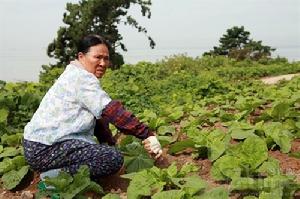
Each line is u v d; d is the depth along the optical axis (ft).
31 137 13.51
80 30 111.75
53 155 13.41
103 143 15.44
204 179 13.69
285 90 28.45
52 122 13.37
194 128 17.15
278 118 19.07
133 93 36.37
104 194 13.44
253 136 14.43
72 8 114.93
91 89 13.24
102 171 13.34
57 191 12.87
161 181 12.84
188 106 25.62
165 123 20.04
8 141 18.57
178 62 74.54
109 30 115.85
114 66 111.86
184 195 11.75
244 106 22.38
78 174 12.89
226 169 12.74
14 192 14.82
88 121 13.51
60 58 114.93
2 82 32.78
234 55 138.10
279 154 15.24
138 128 13.44
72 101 13.34
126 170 14.40
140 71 54.90
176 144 15.70
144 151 15.23
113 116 13.23
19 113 21.88
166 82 47.57
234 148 14.46
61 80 13.55
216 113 21.79
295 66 94.02
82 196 12.91
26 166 15.21
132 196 12.28
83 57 13.76
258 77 81.15
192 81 45.85
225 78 68.64
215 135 15.79
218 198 11.30
